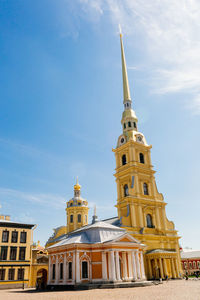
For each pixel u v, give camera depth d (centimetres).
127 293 2733
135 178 6097
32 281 5688
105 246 4034
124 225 5438
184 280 5000
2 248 5528
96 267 3941
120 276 3997
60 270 4225
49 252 4725
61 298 2467
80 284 3734
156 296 2364
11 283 5347
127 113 7194
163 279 5034
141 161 6606
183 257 9625
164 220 6184
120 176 6512
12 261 5519
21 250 5728
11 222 5762
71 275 3903
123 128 7144
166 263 5572
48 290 4041
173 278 5291
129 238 4162
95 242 4125
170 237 6000
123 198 6081
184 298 2139
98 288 3556
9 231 5728
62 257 4238
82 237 4225
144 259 5275
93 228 4425
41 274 6109
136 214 5738
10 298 2784
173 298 2167
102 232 4356
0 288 5188
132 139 6531
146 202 6025
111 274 3828
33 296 2934
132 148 6431
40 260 6216
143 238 5456
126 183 6266
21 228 5884
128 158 6450
